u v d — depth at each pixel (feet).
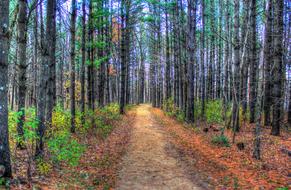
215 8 109.19
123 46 89.51
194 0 68.54
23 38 27.66
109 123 62.80
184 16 95.71
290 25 75.15
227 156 35.65
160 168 29.84
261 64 34.78
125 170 28.84
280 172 28.60
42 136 26.63
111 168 29.37
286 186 24.32
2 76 19.57
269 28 50.80
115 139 47.55
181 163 32.01
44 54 28.14
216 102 72.28
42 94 27.20
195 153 37.65
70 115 45.80
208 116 68.39
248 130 54.54
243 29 61.77
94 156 33.83
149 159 33.78
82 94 51.21
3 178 18.98
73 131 44.80
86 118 53.21
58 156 25.66
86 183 23.81
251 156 35.12
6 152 19.81
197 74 104.47
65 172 25.75
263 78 34.01
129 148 40.19
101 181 24.82
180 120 75.00
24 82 27.50
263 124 60.08
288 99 67.56
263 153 36.68
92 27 61.21
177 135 53.31
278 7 47.91
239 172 28.63
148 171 28.63
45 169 23.93
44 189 20.06
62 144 27.91
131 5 84.74
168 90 113.60
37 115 26.73
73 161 26.61
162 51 139.54
